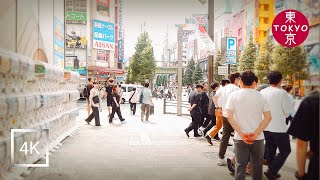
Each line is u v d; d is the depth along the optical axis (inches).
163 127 499.5
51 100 291.4
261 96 157.1
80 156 278.7
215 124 356.8
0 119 183.9
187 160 265.6
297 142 87.6
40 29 323.0
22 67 209.8
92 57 2098.9
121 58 2466.8
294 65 923.4
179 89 728.3
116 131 447.2
